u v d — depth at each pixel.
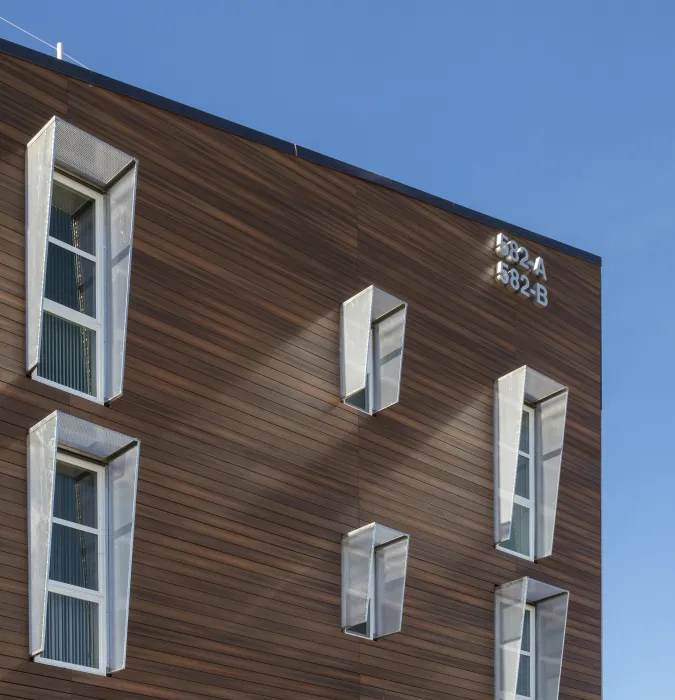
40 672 14.70
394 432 19.84
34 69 16.91
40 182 16.05
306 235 19.64
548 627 21.30
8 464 15.15
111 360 16.42
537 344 22.98
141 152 17.83
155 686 15.69
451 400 20.97
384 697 18.23
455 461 20.62
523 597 20.27
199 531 16.78
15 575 14.79
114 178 17.12
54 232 16.83
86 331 16.69
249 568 17.16
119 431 16.34
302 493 18.17
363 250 20.45
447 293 21.66
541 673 21.12
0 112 16.34
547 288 23.59
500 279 22.53
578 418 23.42
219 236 18.41
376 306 20.12
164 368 17.11
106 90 17.69
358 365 19.14
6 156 16.22
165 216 17.84
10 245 15.95
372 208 20.89
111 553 15.71
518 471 22.22
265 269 18.84
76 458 16.03
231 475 17.38
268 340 18.48
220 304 18.06
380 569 18.78
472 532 20.48
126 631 15.23
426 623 19.27
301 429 18.48
